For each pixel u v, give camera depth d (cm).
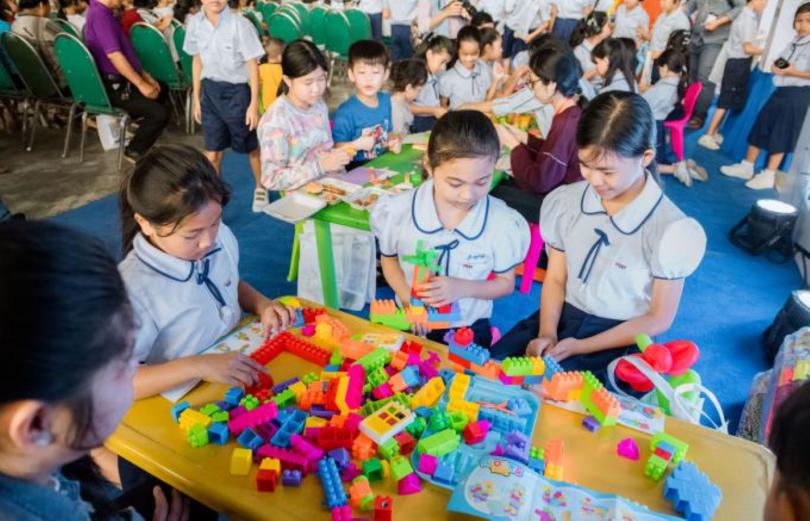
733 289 279
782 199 327
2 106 450
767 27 427
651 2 607
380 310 122
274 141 216
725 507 80
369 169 224
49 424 47
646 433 93
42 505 51
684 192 391
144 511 96
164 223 99
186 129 477
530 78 218
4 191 343
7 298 42
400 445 85
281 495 78
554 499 75
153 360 113
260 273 272
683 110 389
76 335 45
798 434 48
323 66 218
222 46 304
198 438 85
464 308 150
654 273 130
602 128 118
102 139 408
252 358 106
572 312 147
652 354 110
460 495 75
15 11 491
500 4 600
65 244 46
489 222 136
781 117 377
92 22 347
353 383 95
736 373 219
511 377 102
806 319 207
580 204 140
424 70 283
